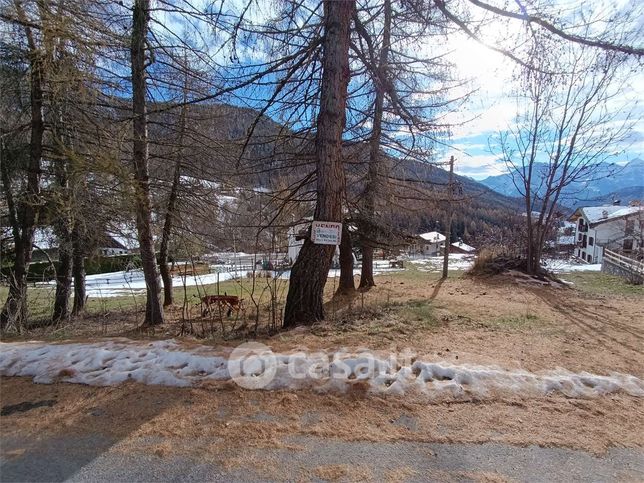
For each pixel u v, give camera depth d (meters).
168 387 3.37
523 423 2.87
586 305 8.09
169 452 2.50
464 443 2.62
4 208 9.18
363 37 6.89
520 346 4.67
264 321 7.47
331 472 2.32
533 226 13.70
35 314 11.00
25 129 8.76
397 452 2.52
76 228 9.39
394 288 11.59
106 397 3.22
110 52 7.79
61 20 6.49
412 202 10.98
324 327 5.45
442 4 5.75
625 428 2.84
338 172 6.07
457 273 15.75
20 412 3.00
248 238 11.11
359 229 10.50
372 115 9.05
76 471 2.33
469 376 3.46
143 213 8.63
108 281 20.92
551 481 2.27
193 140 10.12
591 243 39.84
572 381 3.49
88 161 7.09
